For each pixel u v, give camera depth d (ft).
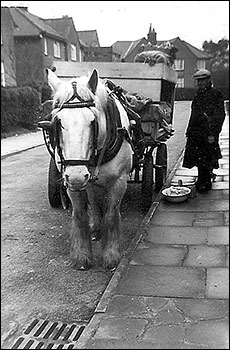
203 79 21.06
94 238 17.06
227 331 10.10
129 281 12.73
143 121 18.83
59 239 17.16
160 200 21.07
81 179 11.10
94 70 12.01
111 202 14.24
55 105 11.87
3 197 23.72
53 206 21.58
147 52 23.44
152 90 20.66
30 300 12.26
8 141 43.45
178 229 17.02
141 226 17.51
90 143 11.40
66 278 13.67
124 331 10.23
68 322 11.21
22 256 15.35
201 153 21.63
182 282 12.59
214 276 12.88
